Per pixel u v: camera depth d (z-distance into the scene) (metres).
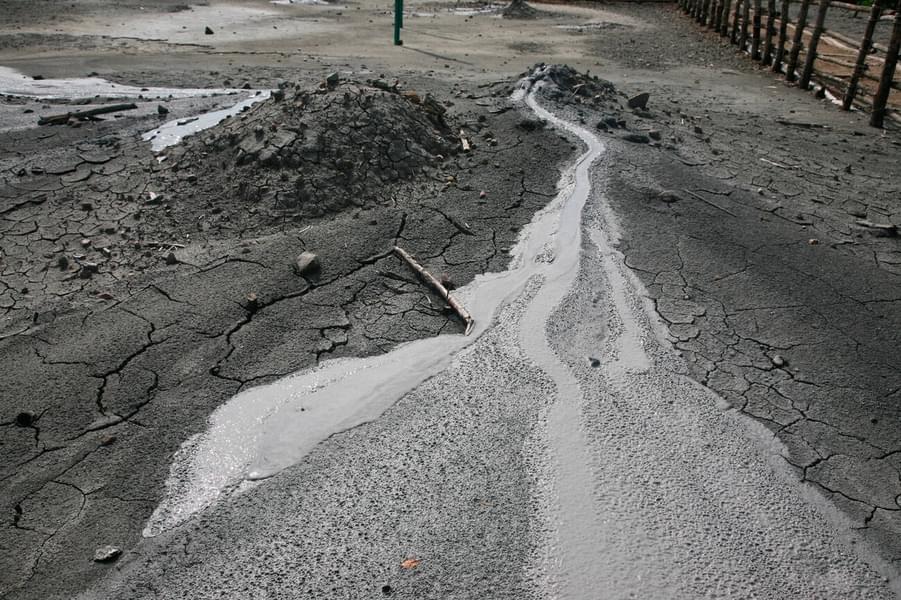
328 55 12.16
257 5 17.94
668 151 7.09
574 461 3.38
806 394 3.96
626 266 5.07
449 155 6.52
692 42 15.62
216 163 5.99
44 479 3.25
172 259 4.91
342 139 5.93
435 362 4.07
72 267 4.90
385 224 5.38
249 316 4.39
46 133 6.87
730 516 3.17
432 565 2.87
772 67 12.70
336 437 3.54
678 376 4.05
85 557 2.90
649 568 2.89
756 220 5.82
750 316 4.62
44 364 3.94
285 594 2.76
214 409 3.70
